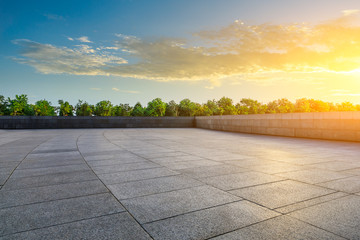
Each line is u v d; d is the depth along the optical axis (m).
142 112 148.25
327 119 13.64
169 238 2.79
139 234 2.89
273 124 17.03
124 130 22.94
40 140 13.60
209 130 23.19
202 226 3.08
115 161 7.37
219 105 178.00
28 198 4.12
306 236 2.81
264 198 4.07
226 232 2.92
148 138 14.96
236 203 3.85
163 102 148.50
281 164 6.88
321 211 3.53
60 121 25.86
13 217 3.37
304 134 14.91
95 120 26.77
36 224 3.16
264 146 10.91
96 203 3.88
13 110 101.44
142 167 6.52
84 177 5.48
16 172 5.97
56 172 5.97
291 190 4.48
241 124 20.28
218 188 4.62
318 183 4.94
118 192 4.42
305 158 7.87
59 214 3.47
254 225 3.10
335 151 9.41
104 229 3.02
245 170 6.13
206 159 7.68
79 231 2.97
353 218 3.28
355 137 12.38
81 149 10.00
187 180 5.21
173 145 11.39
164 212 3.52
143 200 4.01
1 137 15.44
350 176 5.50
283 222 3.18
